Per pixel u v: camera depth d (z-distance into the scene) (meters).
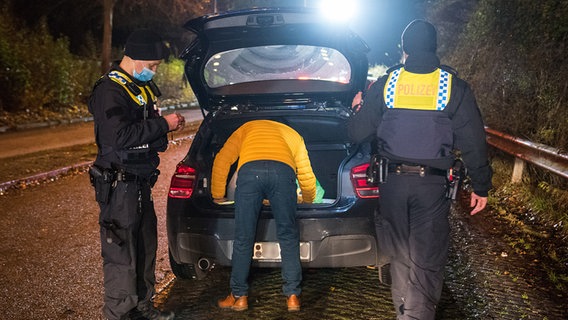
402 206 3.28
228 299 4.06
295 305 3.95
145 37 3.42
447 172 3.27
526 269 4.90
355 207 4.03
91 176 3.52
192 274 4.60
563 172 5.95
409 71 3.24
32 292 4.50
